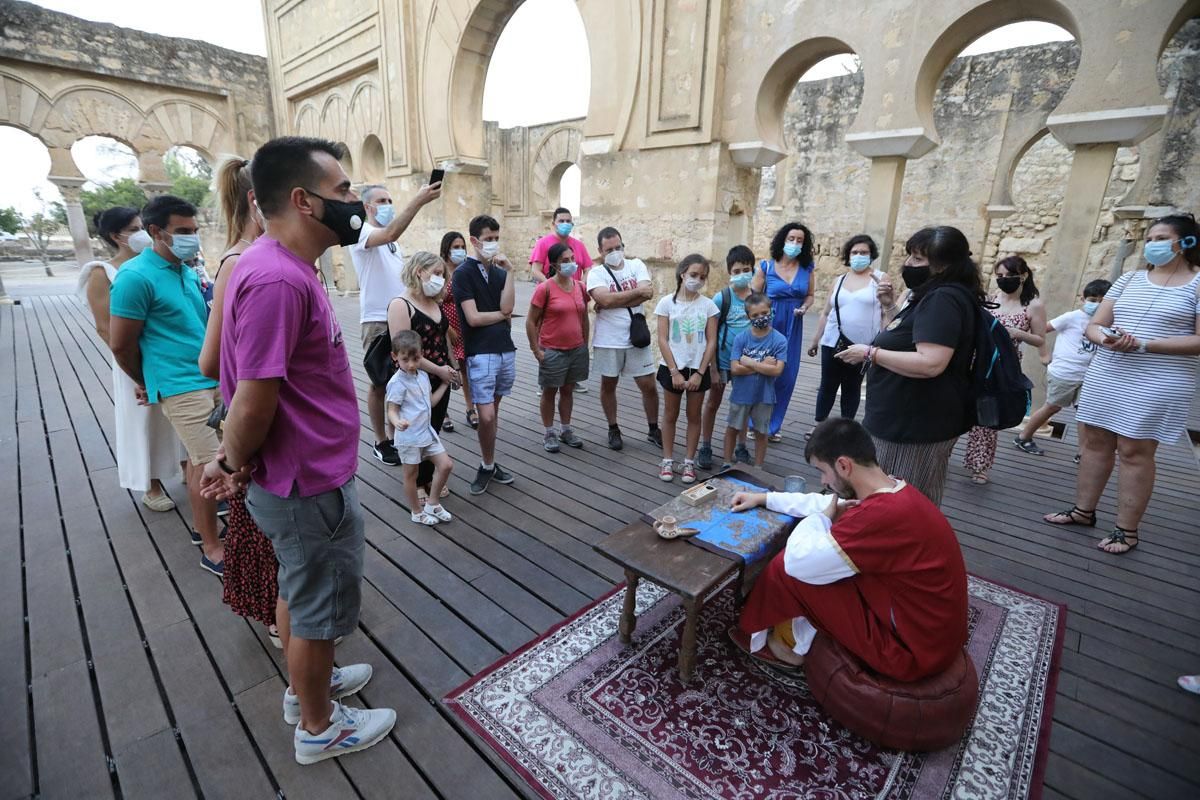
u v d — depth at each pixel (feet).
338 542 5.20
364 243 12.25
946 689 5.74
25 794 5.46
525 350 26.37
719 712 6.47
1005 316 13.70
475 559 9.57
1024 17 14.34
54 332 28.45
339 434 5.12
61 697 6.61
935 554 5.68
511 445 14.74
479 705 6.55
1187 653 7.52
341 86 37.78
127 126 41.22
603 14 21.25
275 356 4.36
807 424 16.83
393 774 5.76
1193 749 6.10
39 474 12.59
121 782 5.61
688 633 6.62
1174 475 13.37
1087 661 7.37
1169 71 25.12
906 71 15.56
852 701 5.88
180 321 8.38
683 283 11.85
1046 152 34.24
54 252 91.66
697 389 11.76
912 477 8.02
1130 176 29.17
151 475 10.39
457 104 28.71
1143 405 9.23
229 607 8.23
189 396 8.38
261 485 4.89
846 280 13.91
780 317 14.20
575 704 6.57
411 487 10.46
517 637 7.72
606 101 21.93
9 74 36.52
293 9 39.32
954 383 7.59
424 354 11.05
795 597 6.39
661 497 11.88
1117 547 9.89
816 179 40.81
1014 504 11.80
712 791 5.54
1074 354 13.24
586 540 10.17
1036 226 35.09
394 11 30.19
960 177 35.50
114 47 39.45
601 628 7.83
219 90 43.78
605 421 16.78
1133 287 9.37
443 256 14.43
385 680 6.99
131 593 8.52
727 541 7.12
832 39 16.92
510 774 5.80
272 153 4.62
